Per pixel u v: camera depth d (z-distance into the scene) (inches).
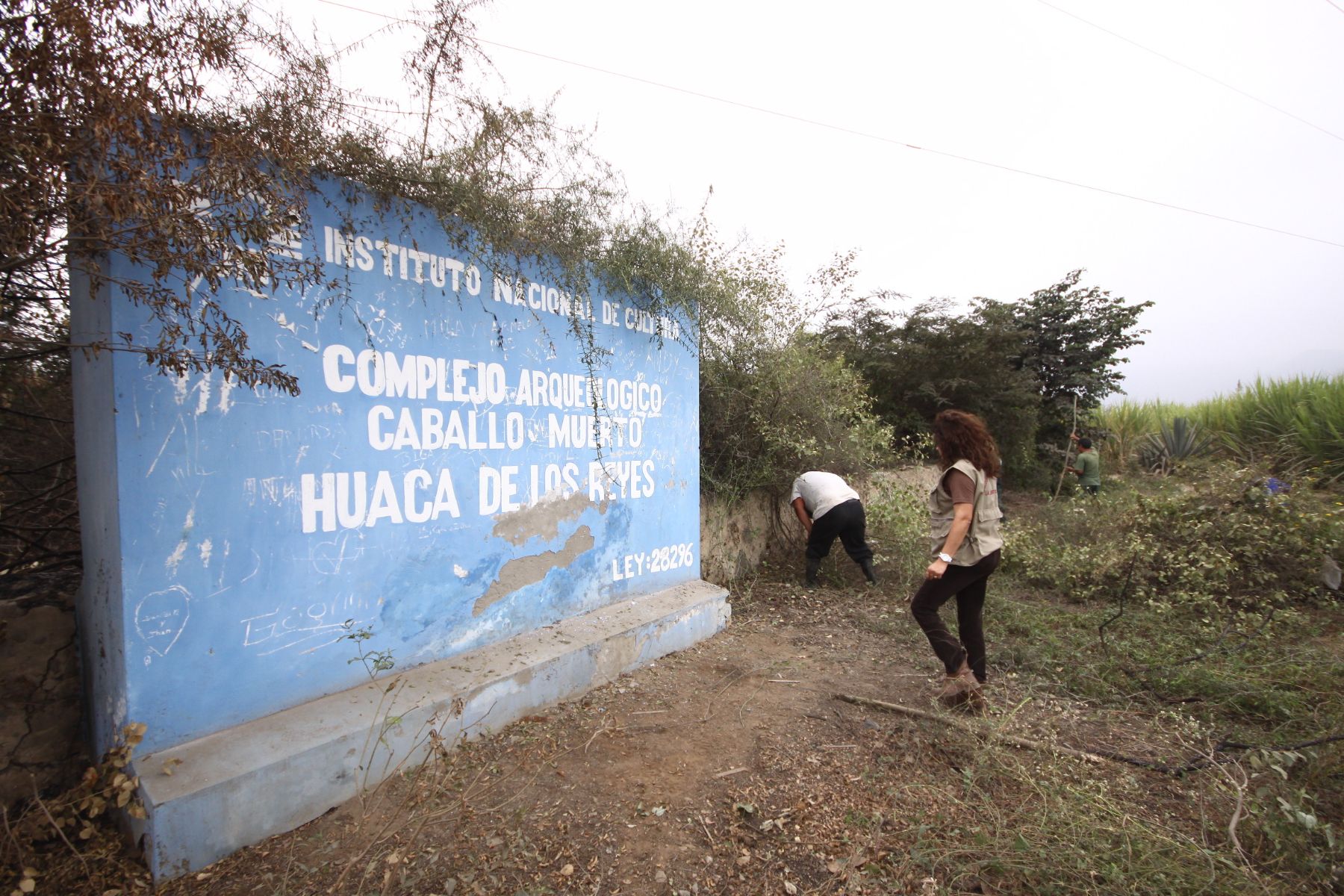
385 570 122.9
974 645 151.7
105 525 96.7
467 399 135.4
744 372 253.6
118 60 77.7
